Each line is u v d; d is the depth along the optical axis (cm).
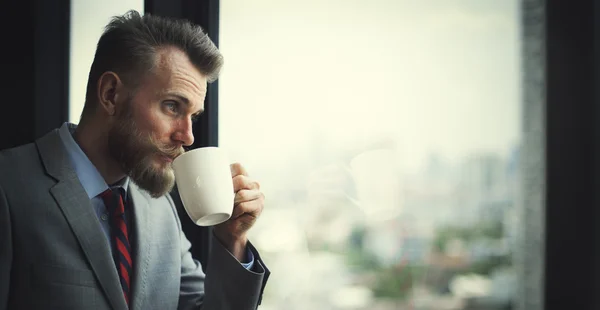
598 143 111
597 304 112
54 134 94
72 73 140
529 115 127
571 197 114
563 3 113
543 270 117
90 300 86
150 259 96
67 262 85
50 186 88
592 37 111
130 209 98
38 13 137
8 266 82
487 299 136
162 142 91
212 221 92
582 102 113
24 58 137
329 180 138
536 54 126
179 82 91
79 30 139
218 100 121
